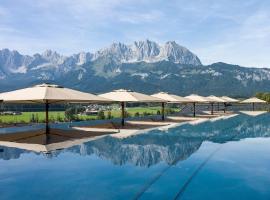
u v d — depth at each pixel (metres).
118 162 8.31
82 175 6.86
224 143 12.48
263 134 15.99
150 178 6.70
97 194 5.52
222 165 8.12
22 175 6.79
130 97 18.20
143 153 9.91
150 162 8.44
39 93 12.30
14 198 5.25
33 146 10.39
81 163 8.10
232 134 15.75
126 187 5.99
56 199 5.20
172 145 11.70
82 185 6.09
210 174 7.12
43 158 8.62
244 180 6.59
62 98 11.95
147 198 5.37
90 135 13.62
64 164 7.93
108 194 5.54
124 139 12.83
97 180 6.47
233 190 5.88
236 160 8.84
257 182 6.45
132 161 8.52
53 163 8.03
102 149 10.30
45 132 13.76
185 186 6.10
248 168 7.76
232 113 36.59
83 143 11.38
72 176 6.76
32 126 17.25
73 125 18.52
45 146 10.45
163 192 5.70
